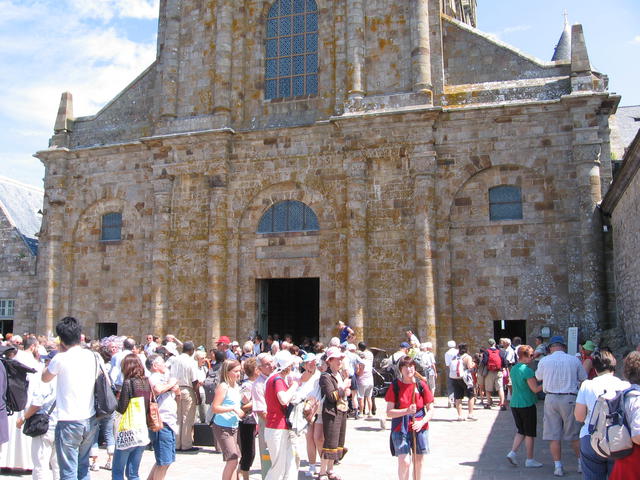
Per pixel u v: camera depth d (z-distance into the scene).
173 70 32.59
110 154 33.62
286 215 30.14
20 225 42.28
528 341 26.17
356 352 21.73
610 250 25.55
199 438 16.53
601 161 26.38
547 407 13.06
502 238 27.03
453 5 41.16
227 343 20.30
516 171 27.22
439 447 16.12
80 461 10.24
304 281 39.97
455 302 27.17
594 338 24.69
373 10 29.98
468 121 27.80
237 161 30.91
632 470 7.87
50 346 18.67
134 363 10.77
